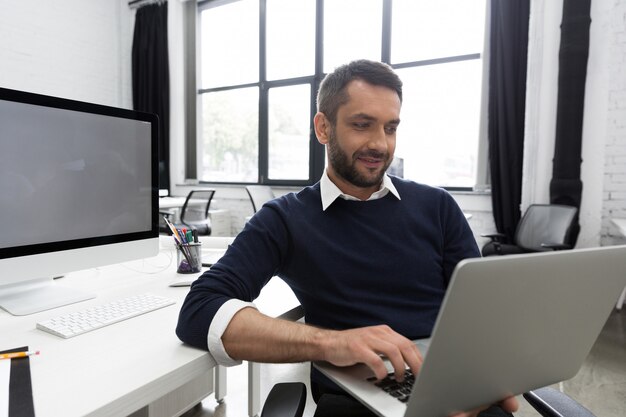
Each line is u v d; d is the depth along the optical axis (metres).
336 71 0.88
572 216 2.70
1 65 4.36
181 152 5.22
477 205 3.46
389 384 0.59
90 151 0.95
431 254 0.91
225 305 0.66
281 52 4.69
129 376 0.55
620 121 2.88
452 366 0.46
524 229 2.96
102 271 1.17
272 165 4.84
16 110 0.82
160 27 5.07
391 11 4.02
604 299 0.55
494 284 0.42
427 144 3.90
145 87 5.23
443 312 0.41
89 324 0.73
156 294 0.94
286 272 0.88
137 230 1.06
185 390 1.53
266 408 0.63
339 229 0.87
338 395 0.83
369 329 0.62
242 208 4.83
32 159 0.85
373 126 0.84
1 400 0.48
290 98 4.65
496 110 3.29
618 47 2.85
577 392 1.69
